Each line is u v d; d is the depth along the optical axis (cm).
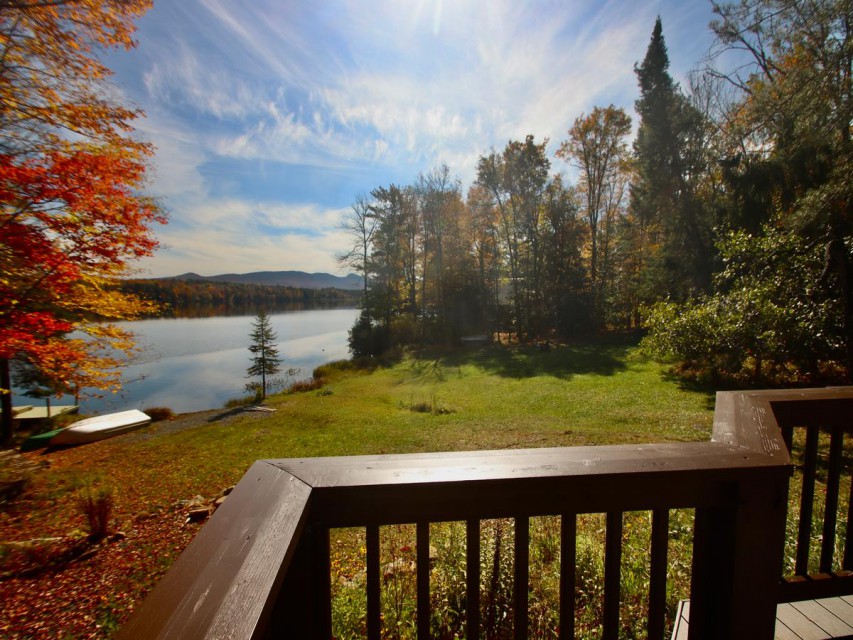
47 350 640
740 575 107
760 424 121
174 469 913
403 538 390
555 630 210
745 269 1112
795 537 304
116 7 590
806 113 752
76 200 588
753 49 962
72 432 1280
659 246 2062
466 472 93
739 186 1280
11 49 566
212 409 1719
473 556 96
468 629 96
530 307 2758
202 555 69
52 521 635
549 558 292
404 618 231
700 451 109
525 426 1013
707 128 1623
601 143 2581
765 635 110
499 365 2005
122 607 390
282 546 71
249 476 94
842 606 167
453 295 2931
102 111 634
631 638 199
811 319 862
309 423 1298
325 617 91
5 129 571
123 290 789
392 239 3078
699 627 116
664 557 106
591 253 2852
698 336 1107
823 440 692
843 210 775
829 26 709
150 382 2300
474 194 2889
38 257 570
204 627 56
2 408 1310
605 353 2009
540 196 2702
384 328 2923
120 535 554
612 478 98
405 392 1669
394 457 101
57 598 410
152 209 684
